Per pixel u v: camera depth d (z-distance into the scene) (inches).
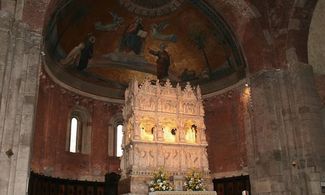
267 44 614.2
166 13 773.3
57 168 697.6
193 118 596.7
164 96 592.1
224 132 769.6
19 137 409.4
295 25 603.5
